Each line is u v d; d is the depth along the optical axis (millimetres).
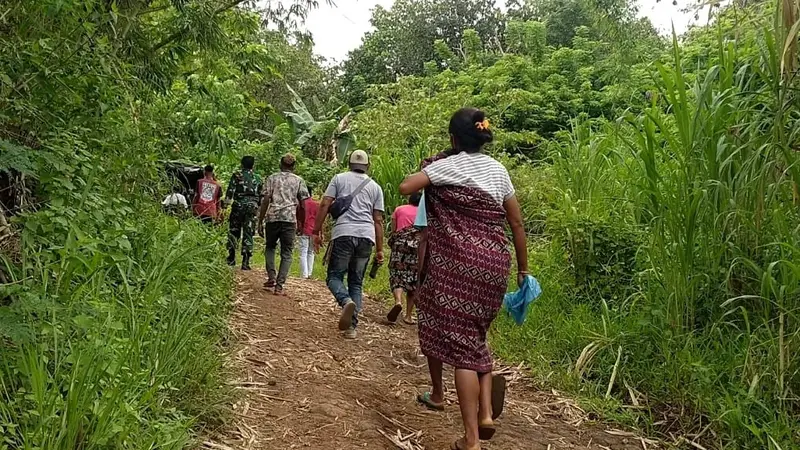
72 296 3311
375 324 7348
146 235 5117
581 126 8625
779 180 4473
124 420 2963
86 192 3594
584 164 7746
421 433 4254
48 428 2703
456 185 3678
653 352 5227
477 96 17141
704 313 5086
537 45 20391
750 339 4477
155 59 6773
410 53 33594
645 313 5426
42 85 4000
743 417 4180
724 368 4637
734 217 4828
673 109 5078
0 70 3770
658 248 5375
